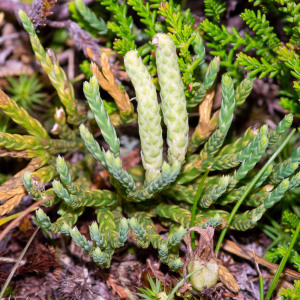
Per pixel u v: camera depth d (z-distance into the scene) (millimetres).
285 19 108
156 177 93
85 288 103
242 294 105
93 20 112
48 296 99
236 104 103
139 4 102
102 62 97
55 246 106
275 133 95
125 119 106
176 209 100
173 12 104
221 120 95
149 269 103
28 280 103
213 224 88
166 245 90
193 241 96
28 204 111
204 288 89
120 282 104
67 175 88
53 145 105
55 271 104
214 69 97
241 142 100
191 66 100
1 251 104
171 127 90
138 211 103
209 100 102
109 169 87
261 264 106
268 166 93
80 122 109
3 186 99
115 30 105
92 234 86
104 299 102
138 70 86
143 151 91
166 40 86
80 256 107
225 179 88
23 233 108
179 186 102
